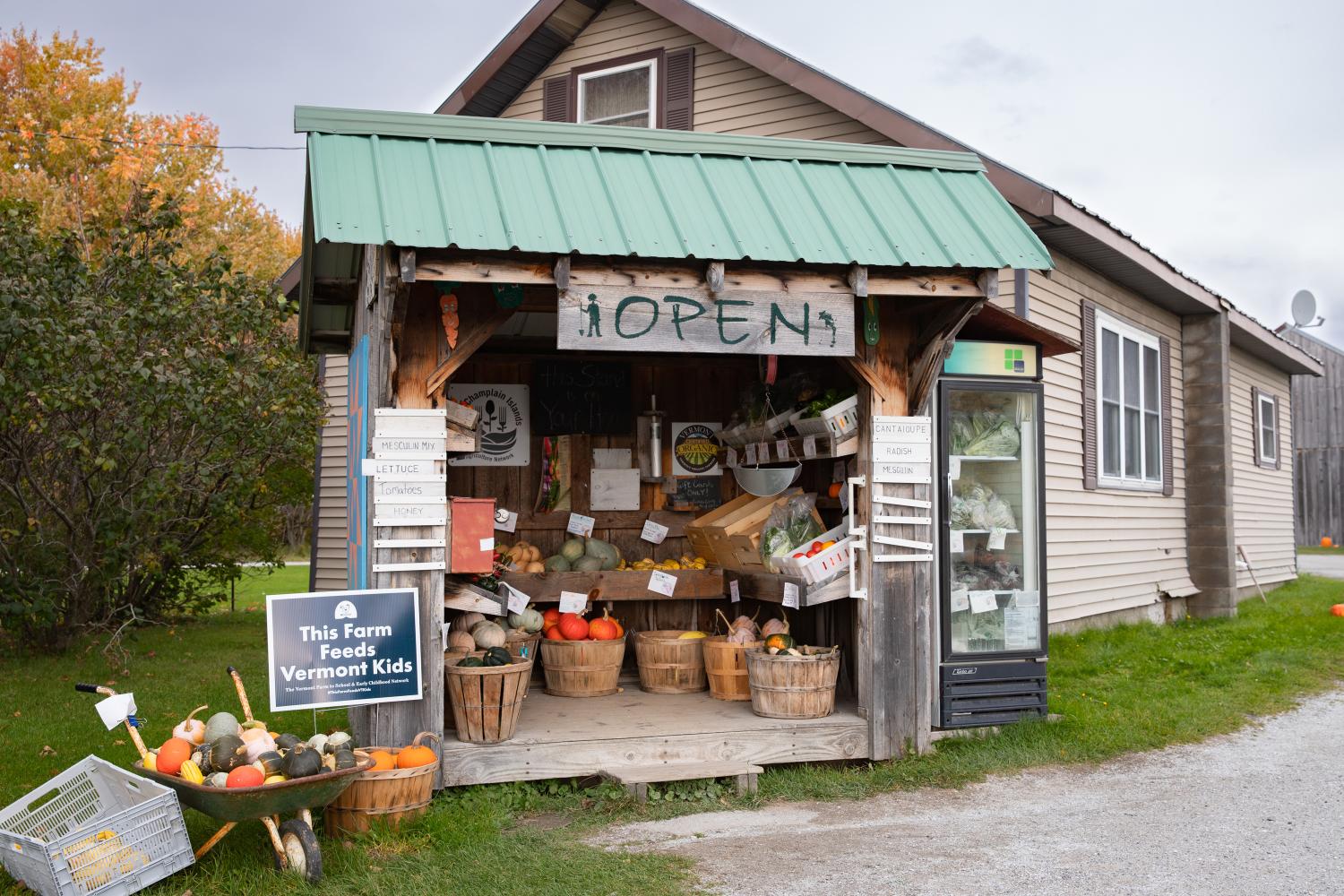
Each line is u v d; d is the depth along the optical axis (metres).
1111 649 10.95
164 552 11.55
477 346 6.09
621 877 4.81
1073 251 11.54
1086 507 12.16
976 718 7.16
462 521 6.15
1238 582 17.33
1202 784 6.39
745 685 7.50
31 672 10.34
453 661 6.38
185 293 10.50
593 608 8.59
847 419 7.07
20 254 9.62
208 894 4.61
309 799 4.82
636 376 8.88
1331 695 9.01
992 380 7.31
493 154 6.23
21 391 9.22
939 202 6.86
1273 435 20.05
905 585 6.93
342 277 7.54
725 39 12.01
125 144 23.95
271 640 5.57
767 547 7.37
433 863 4.96
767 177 6.71
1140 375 13.79
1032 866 4.96
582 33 13.28
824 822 5.77
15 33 26.03
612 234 5.83
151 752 5.21
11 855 4.51
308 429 12.18
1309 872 4.85
